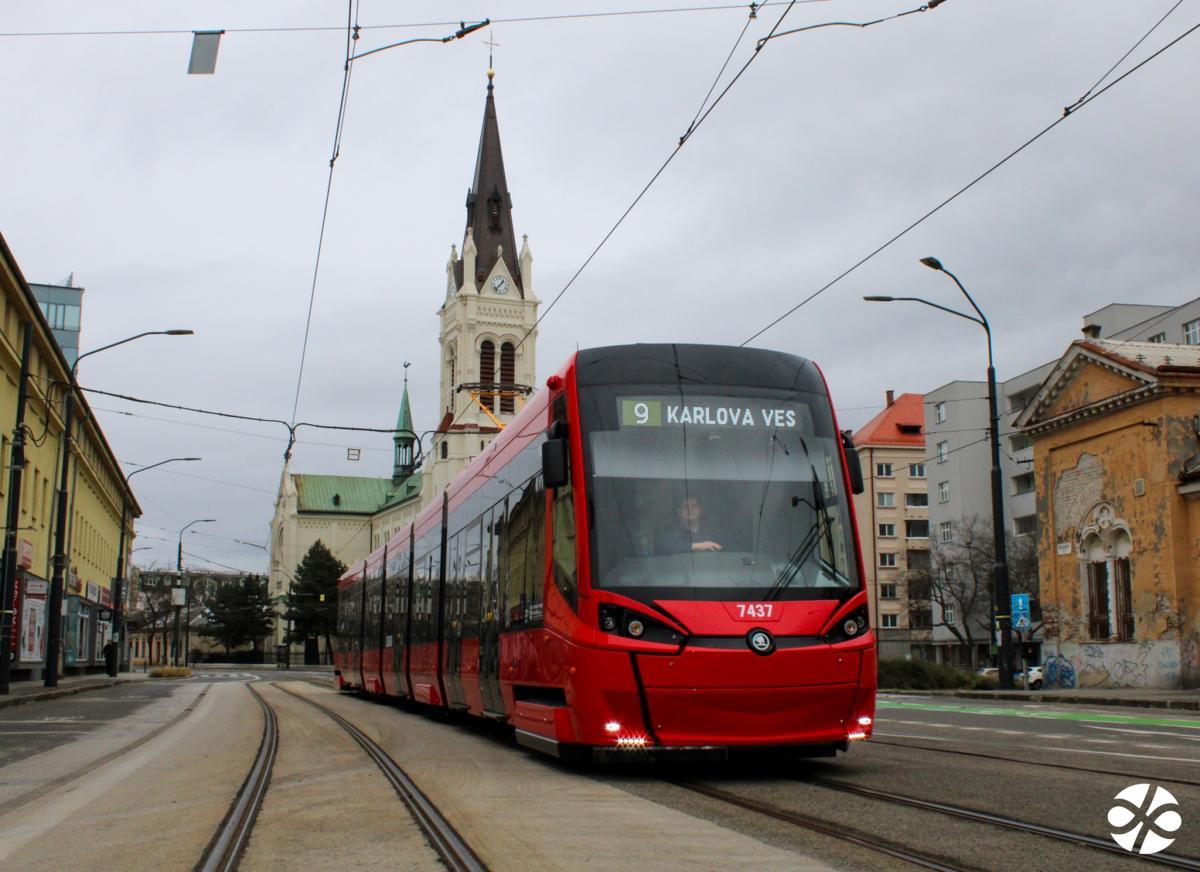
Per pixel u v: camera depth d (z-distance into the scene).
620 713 10.18
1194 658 32.47
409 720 21.42
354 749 14.85
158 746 16.16
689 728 10.09
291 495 149.00
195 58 15.44
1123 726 17.44
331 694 35.47
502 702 14.03
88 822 9.08
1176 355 36.25
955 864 6.38
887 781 9.99
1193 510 32.78
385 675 26.52
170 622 122.00
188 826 8.59
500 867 6.57
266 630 125.94
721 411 11.38
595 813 8.51
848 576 10.81
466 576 17.02
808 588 10.59
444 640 18.67
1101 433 36.31
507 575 14.01
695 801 9.06
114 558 76.38
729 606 10.33
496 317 121.75
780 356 12.05
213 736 17.73
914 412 98.50
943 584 76.38
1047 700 28.94
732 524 10.78
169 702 29.66
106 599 70.31
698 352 11.80
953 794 9.08
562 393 11.79
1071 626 37.69
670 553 10.57
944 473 83.12
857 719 10.48
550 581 11.66
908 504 95.56
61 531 35.91
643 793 9.61
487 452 16.84
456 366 123.50
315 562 122.38
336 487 153.25
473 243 122.25
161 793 10.74
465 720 21.20
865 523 94.81
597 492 10.88
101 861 7.33
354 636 33.31
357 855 7.18
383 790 10.32
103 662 70.44
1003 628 32.12
